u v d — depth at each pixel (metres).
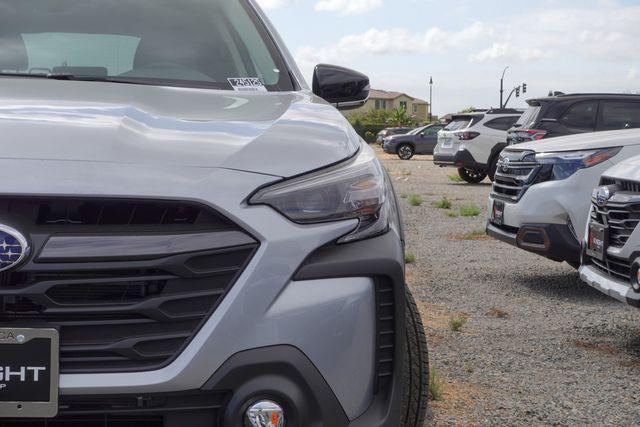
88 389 2.02
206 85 3.27
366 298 2.25
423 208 13.89
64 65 3.29
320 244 2.21
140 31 3.52
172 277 2.07
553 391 4.12
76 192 2.04
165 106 2.68
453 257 8.36
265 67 3.47
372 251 2.29
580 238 6.36
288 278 2.15
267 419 2.11
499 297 6.39
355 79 3.65
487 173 19.48
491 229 7.15
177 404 2.10
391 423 2.31
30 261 2.00
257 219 2.14
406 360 2.72
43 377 2.01
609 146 6.33
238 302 2.09
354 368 2.23
